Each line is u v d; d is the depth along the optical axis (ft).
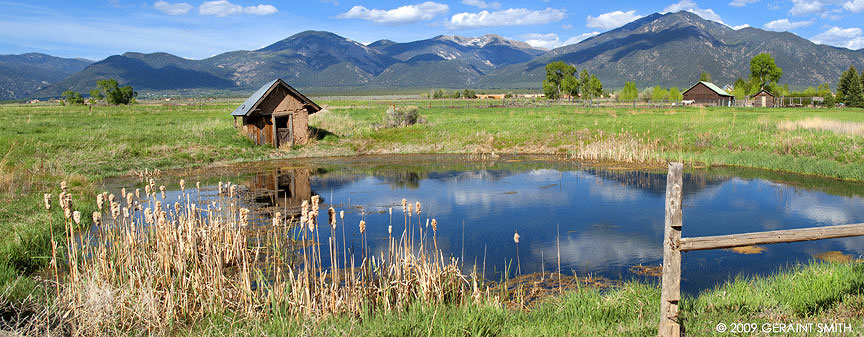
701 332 19.69
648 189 63.41
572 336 20.20
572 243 40.42
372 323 22.84
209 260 28.78
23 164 68.28
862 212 49.73
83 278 25.86
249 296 25.30
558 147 101.96
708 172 75.05
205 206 53.26
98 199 27.71
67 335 21.58
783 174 72.43
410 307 25.18
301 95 104.22
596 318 22.50
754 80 354.95
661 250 38.22
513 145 105.70
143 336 22.35
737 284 27.37
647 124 119.96
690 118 141.28
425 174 78.54
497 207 54.34
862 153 73.36
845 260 34.14
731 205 53.62
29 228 39.09
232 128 112.06
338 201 58.08
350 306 25.22
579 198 58.54
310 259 35.96
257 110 98.43
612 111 191.62
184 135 101.76
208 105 287.07
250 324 23.04
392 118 128.57
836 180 67.15
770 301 23.66
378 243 40.60
